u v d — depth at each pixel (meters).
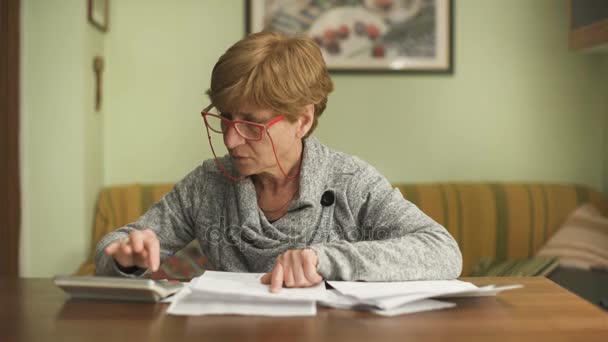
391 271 1.10
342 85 3.27
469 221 3.08
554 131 3.34
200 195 1.49
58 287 1.15
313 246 1.11
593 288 2.39
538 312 0.97
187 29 3.20
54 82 2.80
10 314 0.95
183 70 3.21
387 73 3.27
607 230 2.90
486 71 3.31
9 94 2.60
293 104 1.25
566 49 3.32
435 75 3.29
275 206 1.43
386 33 3.27
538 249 3.09
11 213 2.61
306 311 0.95
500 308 0.99
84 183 2.84
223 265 1.45
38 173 2.82
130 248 1.10
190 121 3.22
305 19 3.24
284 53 1.25
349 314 0.95
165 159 3.23
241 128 1.25
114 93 3.20
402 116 3.29
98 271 1.22
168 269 2.65
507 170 3.34
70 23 2.79
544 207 3.12
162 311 0.96
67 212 2.83
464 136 3.32
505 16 3.30
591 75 3.33
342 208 1.43
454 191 3.13
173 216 1.49
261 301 0.99
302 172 1.39
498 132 3.33
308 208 1.39
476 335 0.85
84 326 0.89
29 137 2.81
